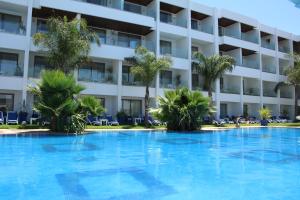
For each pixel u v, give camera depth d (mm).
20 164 7906
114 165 7914
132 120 26469
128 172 7023
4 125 19484
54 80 16531
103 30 29297
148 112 24969
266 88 43312
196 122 21172
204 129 22844
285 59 43719
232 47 37188
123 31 30203
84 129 18188
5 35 22188
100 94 25875
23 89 22094
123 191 5371
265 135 18734
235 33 37781
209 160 8891
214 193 5297
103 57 26281
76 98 18906
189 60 31656
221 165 8055
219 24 38312
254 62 39344
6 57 23797
